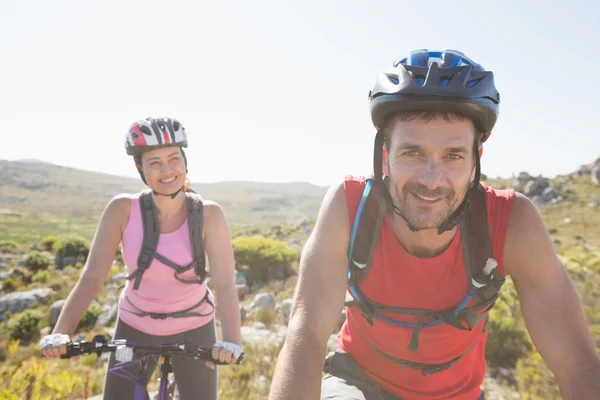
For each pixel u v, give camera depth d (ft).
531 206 4.86
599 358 4.35
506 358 21.94
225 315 8.71
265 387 21.04
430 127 4.28
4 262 87.92
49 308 58.90
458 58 4.73
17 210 491.72
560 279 4.69
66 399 15.76
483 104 4.30
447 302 4.87
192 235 8.94
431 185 4.26
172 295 8.98
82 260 90.22
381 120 4.66
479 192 4.92
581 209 148.87
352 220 4.99
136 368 8.58
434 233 4.74
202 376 8.94
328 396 5.13
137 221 8.95
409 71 4.47
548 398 17.35
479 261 4.78
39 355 40.47
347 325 5.77
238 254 67.10
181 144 9.16
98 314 51.11
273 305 46.70
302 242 116.67
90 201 627.87
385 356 5.21
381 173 4.87
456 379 5.31
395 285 4.93
